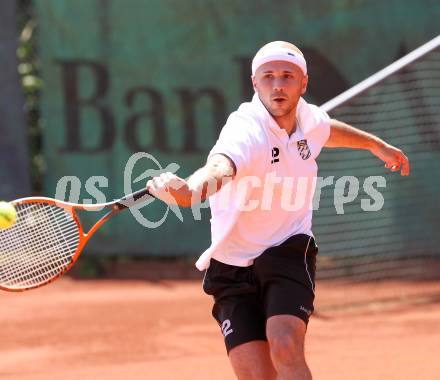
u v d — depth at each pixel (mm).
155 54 34188
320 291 29781
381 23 33125
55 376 19484
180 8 34000
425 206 32500
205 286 12922
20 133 34250
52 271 14109
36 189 36594
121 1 34281
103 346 22625
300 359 11547
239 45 33812
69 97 34531
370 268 32250
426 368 18625
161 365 20172
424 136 32375
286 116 12469
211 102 33969
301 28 33500
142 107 34312
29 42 37438
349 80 33250
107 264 35500
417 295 28422
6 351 22422
